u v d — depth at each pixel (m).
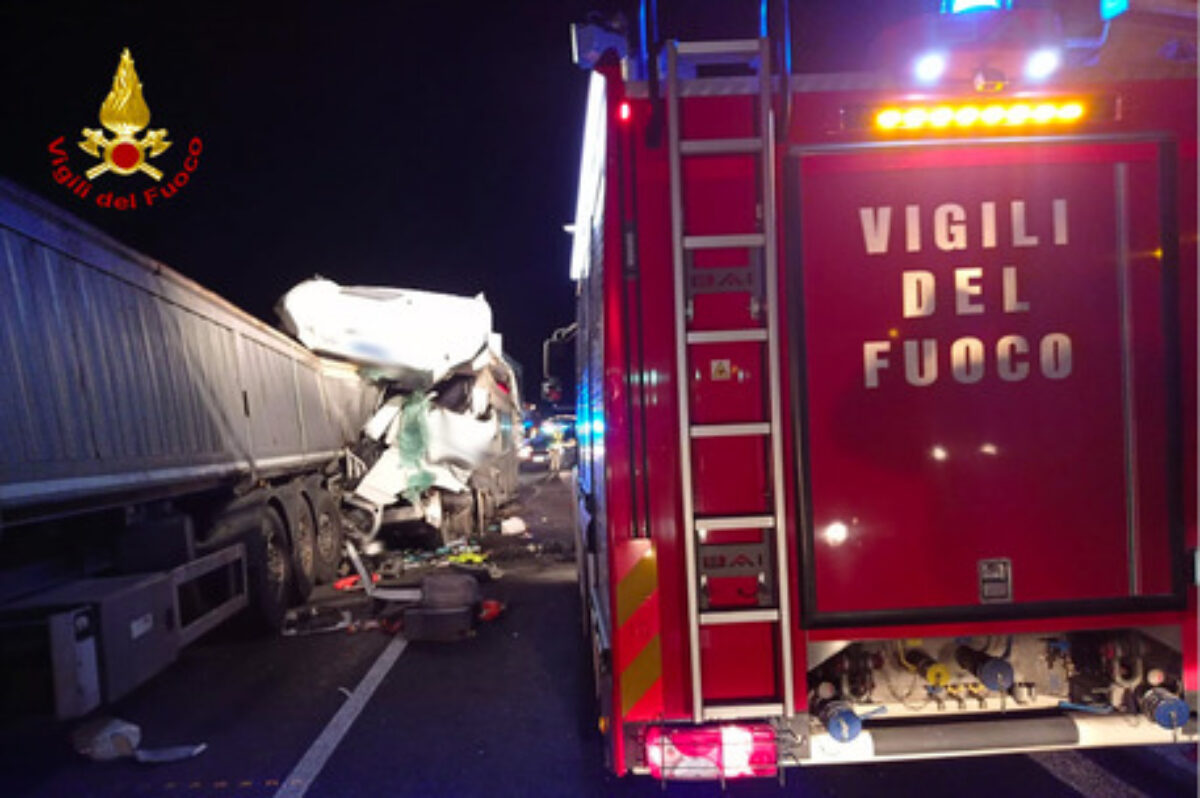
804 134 3.30
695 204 3.31
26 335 4.83
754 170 3.32
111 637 4.78
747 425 3.29
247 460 8.02
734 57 3.43
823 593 3.31
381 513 11.74
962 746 3.38
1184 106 3.33
